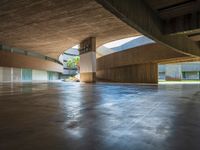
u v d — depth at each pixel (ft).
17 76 140.36
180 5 39.99
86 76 100.01
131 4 33.09
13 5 57.57
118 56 123.44
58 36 96.17
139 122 15.37
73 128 13.65
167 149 9.73
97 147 10.03
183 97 33.50
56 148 9.89
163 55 94.27
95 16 67.87
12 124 14.75
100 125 14.46
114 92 43.47
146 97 33.50
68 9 61.36
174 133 12.41
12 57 130.00
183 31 45.73
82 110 20.79
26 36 96.94
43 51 149.28
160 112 19.63
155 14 44.68
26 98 32.07
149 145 10.28
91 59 95.40
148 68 105.60
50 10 61.87
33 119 16.44
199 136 11.78
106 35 94.53
